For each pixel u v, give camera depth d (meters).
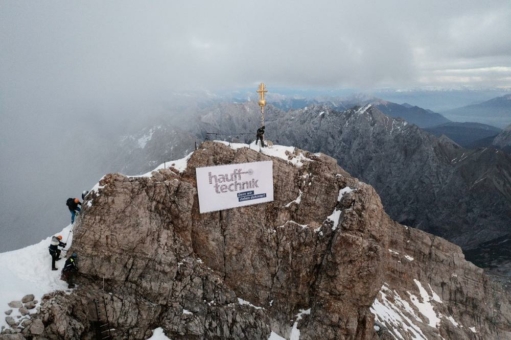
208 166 34.69
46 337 23.56
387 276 61.62
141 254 30.52
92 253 28.88
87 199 30.67
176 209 33.25
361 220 35.25
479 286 65.25
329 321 34.00
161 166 35.34
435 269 66.50
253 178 36.12
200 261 33.94
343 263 34.50
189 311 30.88
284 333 34.22
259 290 35.34
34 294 25.30
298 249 36.38
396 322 47.44
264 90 39.66
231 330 31.55
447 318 59.03
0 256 27.89
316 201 37.81
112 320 27.83
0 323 22.36
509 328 61.38
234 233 35.34
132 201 31.39
